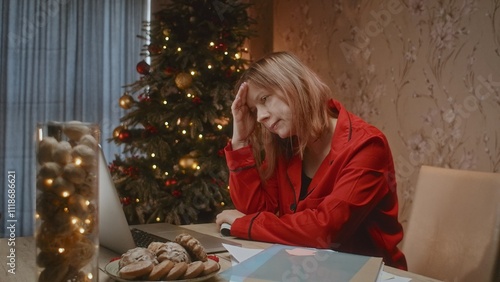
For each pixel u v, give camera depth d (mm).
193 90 2920
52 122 801
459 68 2428
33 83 4199
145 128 3080
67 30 4277
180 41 3084
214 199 2963
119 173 3123
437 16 2537
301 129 1646
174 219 2863
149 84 3088
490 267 1389
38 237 799
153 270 885
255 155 1795
